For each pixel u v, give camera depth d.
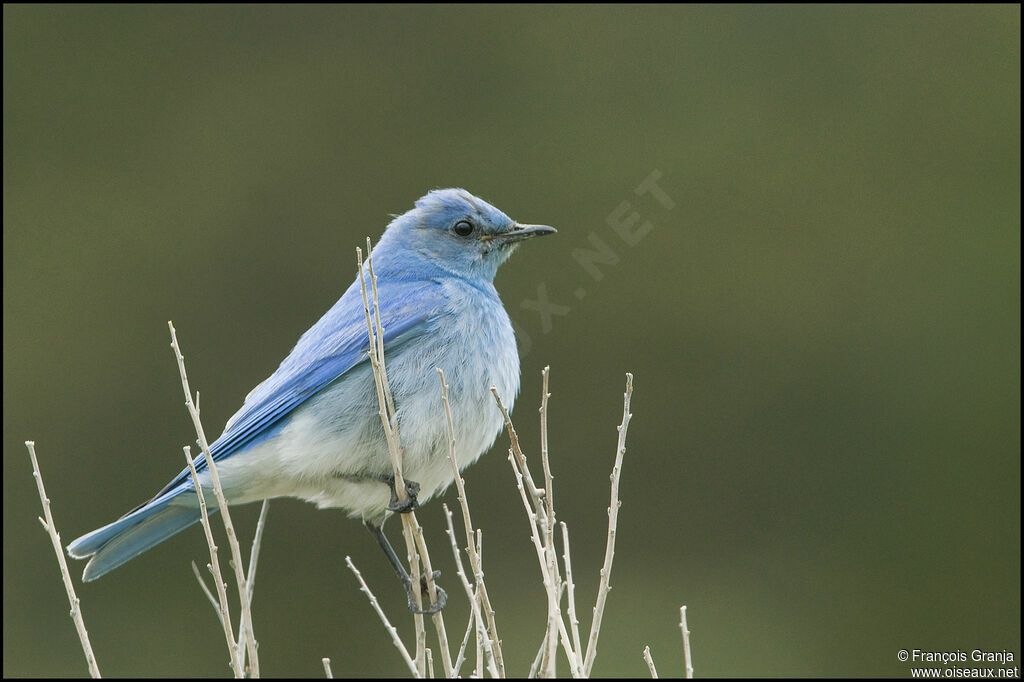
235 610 15.28
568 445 16.36
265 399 8.77
